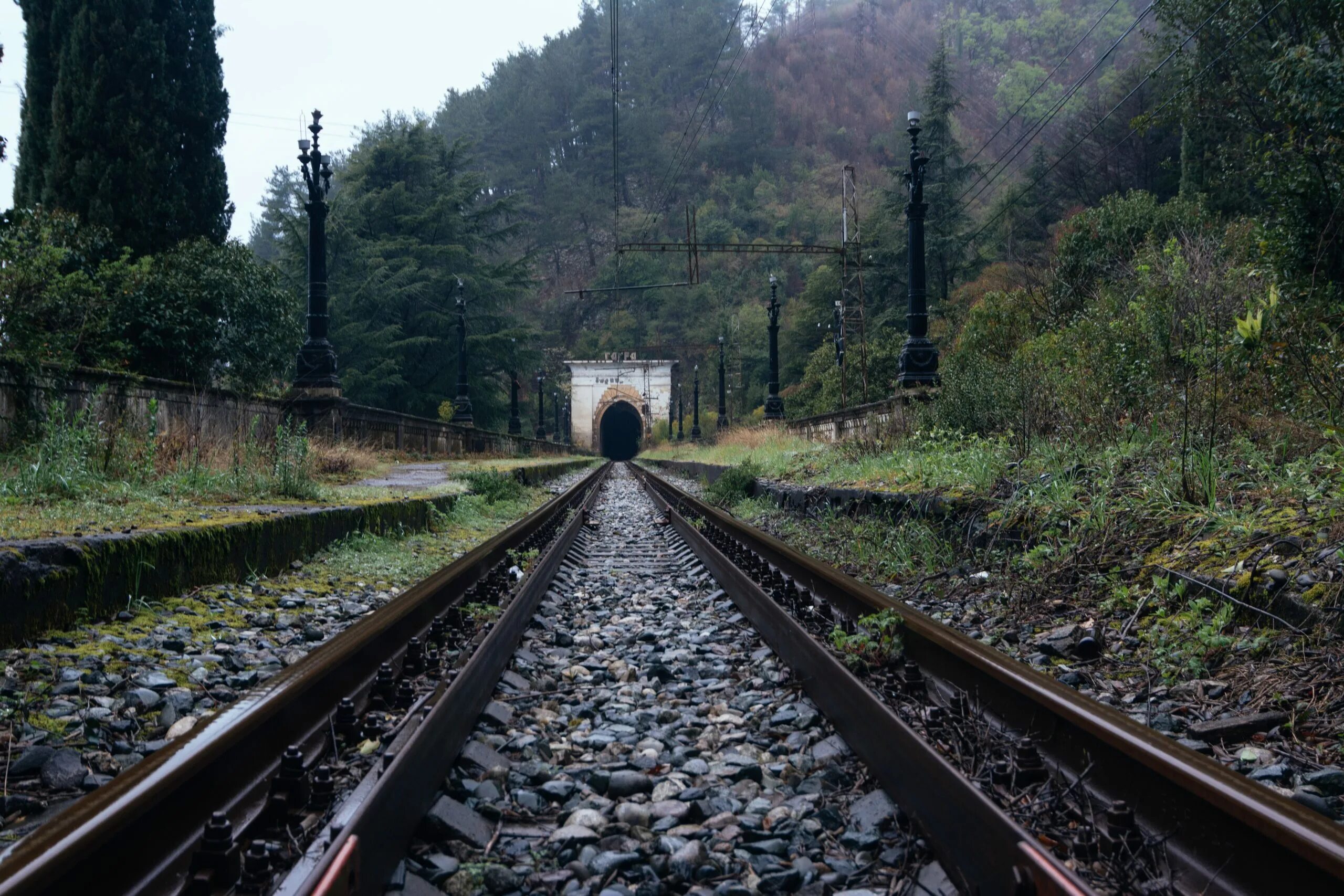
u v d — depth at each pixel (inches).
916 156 647.8
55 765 125.9
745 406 3784.5
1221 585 187.0
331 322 1996.8
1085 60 5580.7
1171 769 91.7
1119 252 770.8
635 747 144.7
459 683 140.9
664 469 1727.4
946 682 157.1
